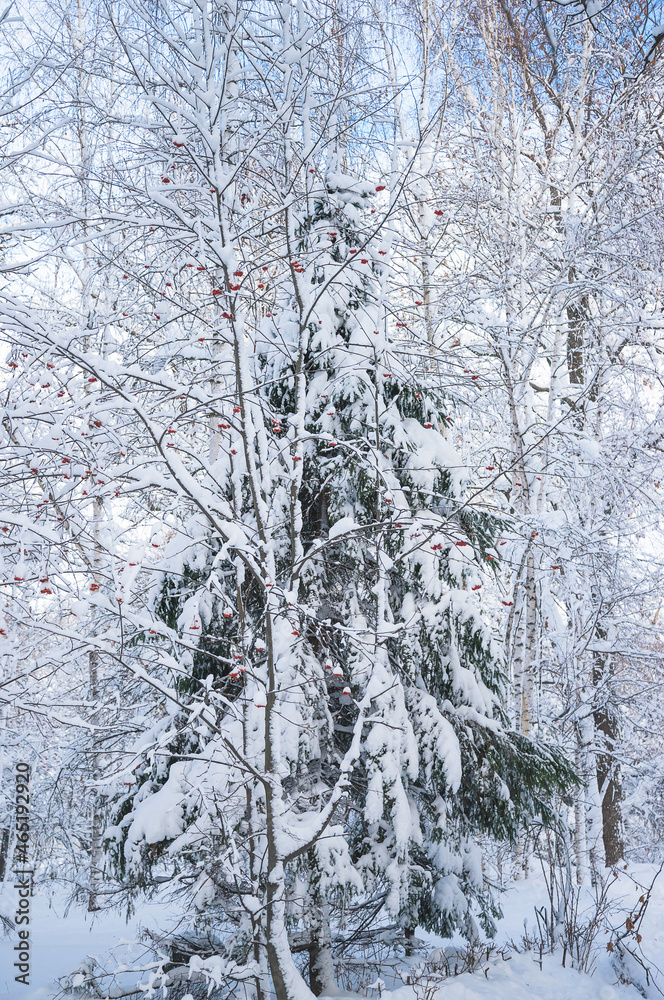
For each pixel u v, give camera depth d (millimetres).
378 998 6918
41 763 8242
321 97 7617
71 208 6785
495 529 8242
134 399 5461
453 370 10180
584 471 13133
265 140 6926
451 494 7836
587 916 9805
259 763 6547
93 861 9578
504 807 7668
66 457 5355
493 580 8773
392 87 7820
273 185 7094
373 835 7316
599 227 13273
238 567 6199
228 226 5977
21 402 5836
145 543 5344
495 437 14148
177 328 7836
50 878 9852
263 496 7285
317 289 7836
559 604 15250
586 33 13164
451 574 7730
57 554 5480
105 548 5406
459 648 7992
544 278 14000
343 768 5543
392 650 7836
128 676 7820
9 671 5812
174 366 7602
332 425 7680
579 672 13703
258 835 6207
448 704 7801
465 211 13445
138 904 11625
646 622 14945
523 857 12883
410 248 8664
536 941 8602
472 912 8422
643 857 15812
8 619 5887
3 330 5676
